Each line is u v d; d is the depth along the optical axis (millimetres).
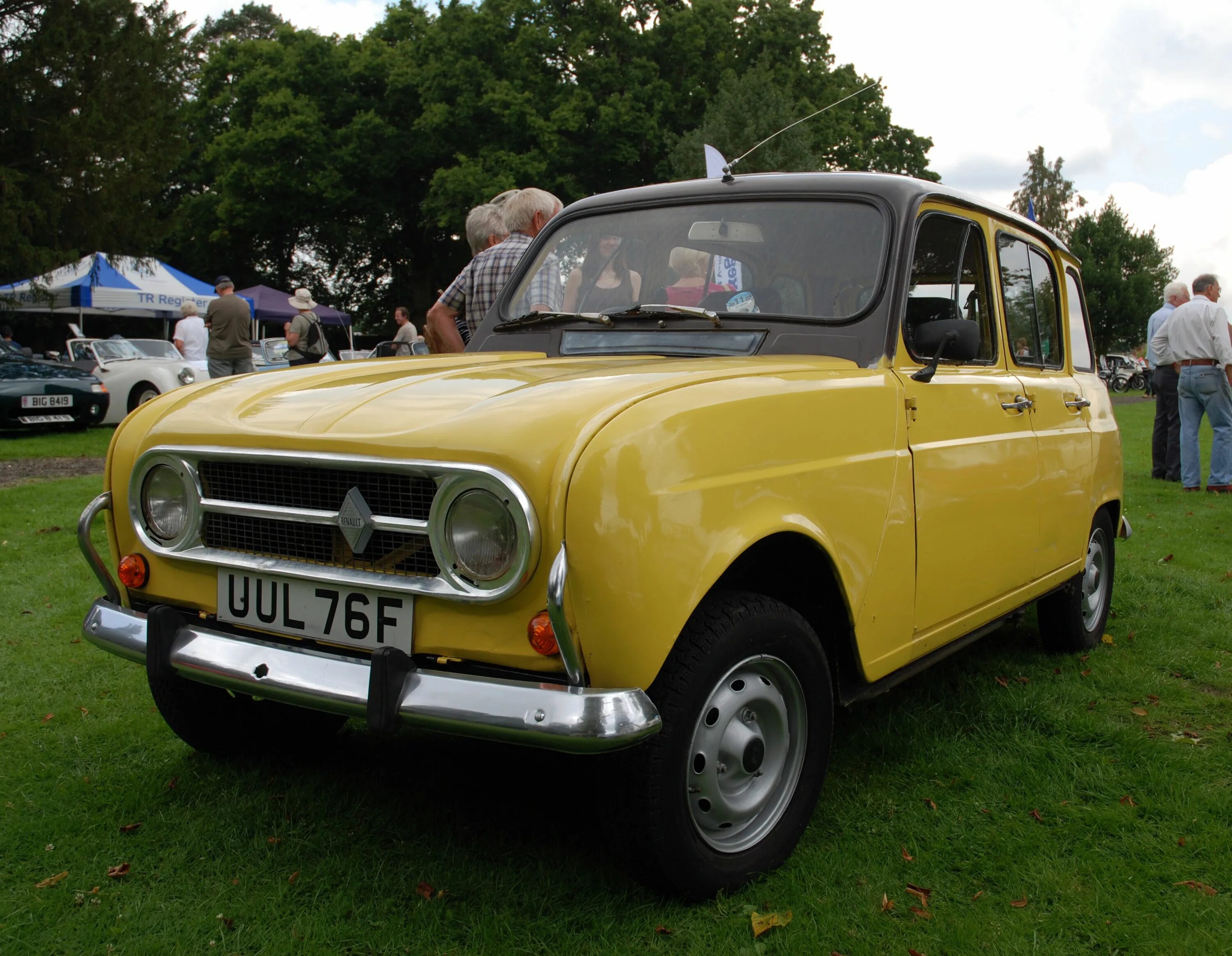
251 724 3178
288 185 34219
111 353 16453
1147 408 25812
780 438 2412
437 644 2189
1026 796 3033
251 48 37250
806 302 3051
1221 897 2494
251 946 2270
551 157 30047
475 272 4742
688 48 30625
